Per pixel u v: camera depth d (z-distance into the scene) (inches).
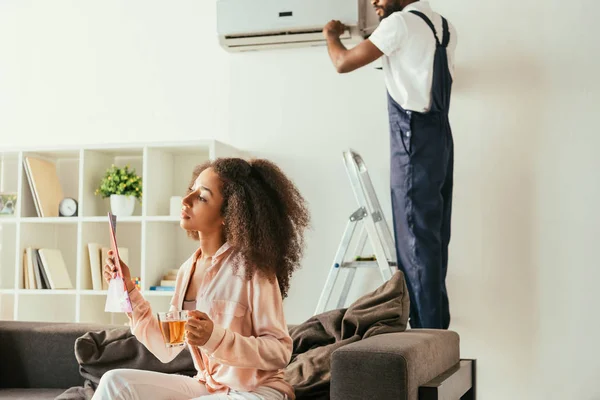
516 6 146.0
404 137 128.3
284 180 79.8
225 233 77.4
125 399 70.2
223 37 152.9
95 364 104.7
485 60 146.6
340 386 72.7
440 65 128.9
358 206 151.4
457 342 99.7
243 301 73.7
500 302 143.4
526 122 144.5
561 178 142.6
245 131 158.1
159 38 164.1
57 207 159.2
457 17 148.1
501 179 144.8
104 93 166.1
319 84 155.2
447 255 135.3
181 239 159.8
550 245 142.1
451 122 147.2
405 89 127.5
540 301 141.9
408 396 71.6
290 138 155.8
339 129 153.4
